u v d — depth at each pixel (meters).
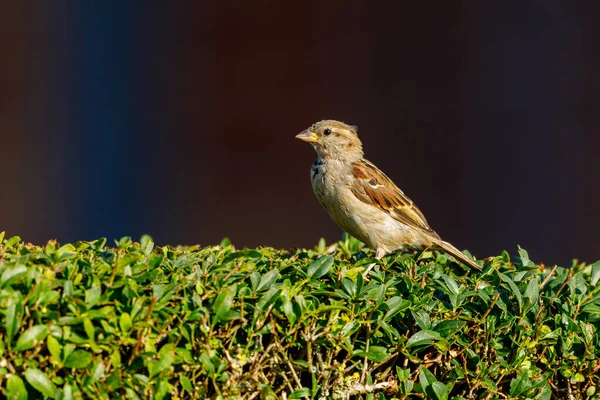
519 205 15.93
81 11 17.22
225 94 16.61
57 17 17.25
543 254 15.77
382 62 16.23
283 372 4.14
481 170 16.11
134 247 4.64
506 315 4.50
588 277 5.06
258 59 16.42
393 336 4.36
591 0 15.73
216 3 16.53
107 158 16.95
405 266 4.92
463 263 5.31
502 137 16.08
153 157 16.81
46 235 16.86
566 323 4.55
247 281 4.18
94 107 17.12
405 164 16.20
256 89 16.53
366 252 6.86
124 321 3.71
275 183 16.53
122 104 16.94
